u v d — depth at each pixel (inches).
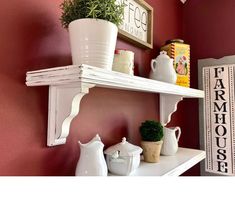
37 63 22.0
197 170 56.0
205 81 55.9
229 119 52.0
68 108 20.9
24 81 20.9
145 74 41.8
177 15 56.8
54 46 23.8
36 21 22.1
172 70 36.1
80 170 23.1
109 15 20.6
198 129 56.4
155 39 45.9
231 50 53.1
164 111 45.9
